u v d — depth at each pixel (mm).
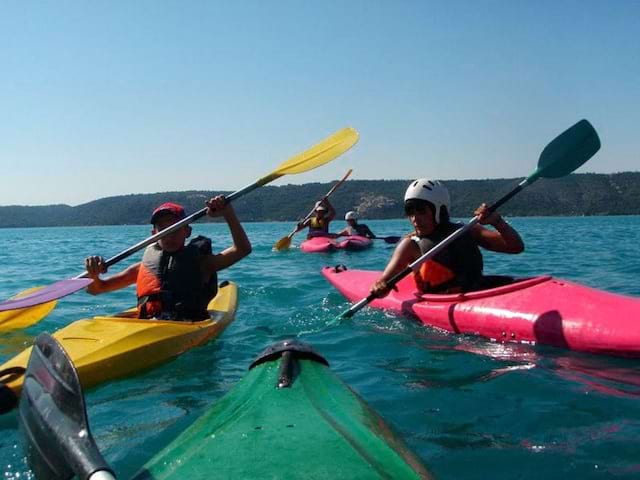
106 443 2924
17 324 5500
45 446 2156
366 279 7062
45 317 6207
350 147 5836
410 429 2936
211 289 5199
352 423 2168
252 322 5586
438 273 5309
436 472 2484
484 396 3365
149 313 4988
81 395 2068
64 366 2203
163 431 3031
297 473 1699
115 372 3939
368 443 1985
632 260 10875
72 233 49031
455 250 5301
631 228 27734
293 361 2742
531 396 3334
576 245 15344
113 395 3639
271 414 2170
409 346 4551
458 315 4906
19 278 10406
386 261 11281
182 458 1895
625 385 3473
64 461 2012
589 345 4090
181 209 5109
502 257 12039
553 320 4328
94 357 3922
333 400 2398
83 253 18000
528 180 5379
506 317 4574
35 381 2412
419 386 3590
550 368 3834
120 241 27844
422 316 5246
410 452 2092
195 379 3910
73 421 2084
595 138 5562
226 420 2184
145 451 2807
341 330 5145
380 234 27625
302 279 8680
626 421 2936
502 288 4852
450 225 5406
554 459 2561
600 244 15617
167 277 5000
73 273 11211
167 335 4418
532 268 9852
